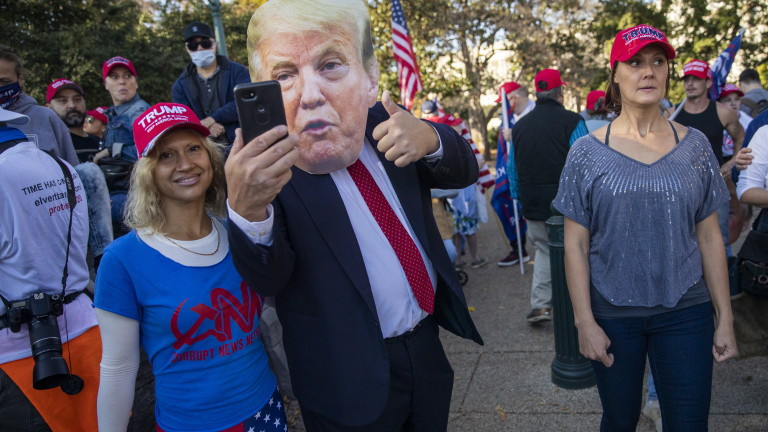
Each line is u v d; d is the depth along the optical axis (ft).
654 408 10.07
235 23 77.51
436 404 6.56
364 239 5.90
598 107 17.12
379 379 5.65
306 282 5.71
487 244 27.22
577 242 7.43
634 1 75.31
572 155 7.41
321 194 5.67
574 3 80.23
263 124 4.57
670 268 6.87
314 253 5.65
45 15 39.93
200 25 13.14
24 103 10.40
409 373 6.27
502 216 22.09
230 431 6.24
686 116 13.83
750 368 11.80
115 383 6.15
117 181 12.79
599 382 7.53
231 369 6.25
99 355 8.13
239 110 4.55
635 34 6.89
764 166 8.59
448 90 75.15
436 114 22.35
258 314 6.56
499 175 21.88
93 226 10.42
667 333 7.06
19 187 7.47
